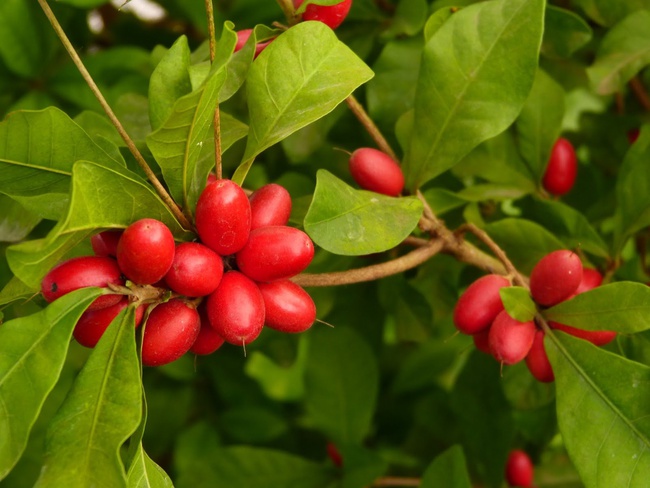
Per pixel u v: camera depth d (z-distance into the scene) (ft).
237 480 1.91
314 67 1.31
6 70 1.85
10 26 1.81
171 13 2.09
